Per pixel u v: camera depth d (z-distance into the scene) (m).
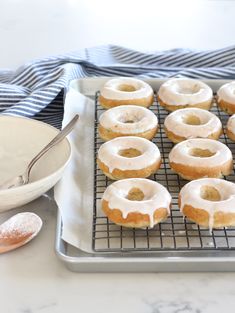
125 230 0.66
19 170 0.71
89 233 0.65
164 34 1.22
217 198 0.69
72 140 0.82
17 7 1.34
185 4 1.38
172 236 0.64
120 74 1.01
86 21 1.28
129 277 0.59
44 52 1.14
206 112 0.85
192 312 0.55
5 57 1.12
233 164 0.79
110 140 0.79
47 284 0.58
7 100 0.89
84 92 0.95
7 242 0.62
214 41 1.19
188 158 0.74
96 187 0.74
